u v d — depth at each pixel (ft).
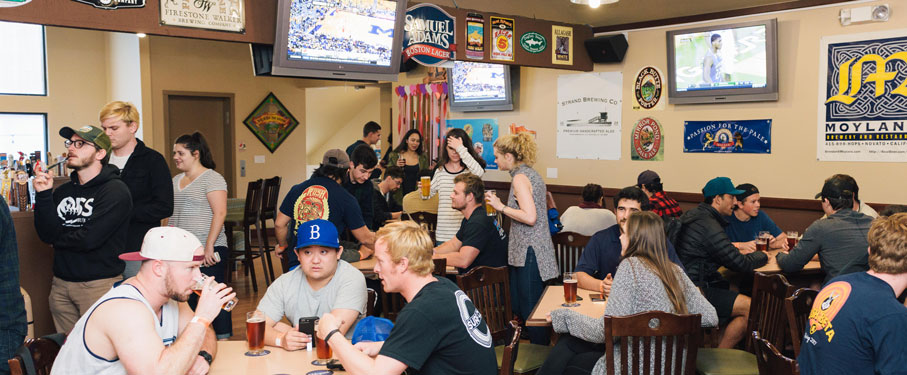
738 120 20.20
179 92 31.81
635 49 22.12
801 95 19.01
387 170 19.92
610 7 21.91
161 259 7.39
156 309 7.64
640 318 9.17
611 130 22.99
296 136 36.83
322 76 15.38
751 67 19.44
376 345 8.03
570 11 22.66
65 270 11.59
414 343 7.34
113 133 12.70
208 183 14.79
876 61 17.61
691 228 14.66
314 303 9.75
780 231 17.44
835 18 18.25
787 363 7.44
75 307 11.84
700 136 20.98
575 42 21.79
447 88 27.17
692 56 20.51
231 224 23.76
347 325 9.45
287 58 14.69
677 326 9.21
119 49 31.60
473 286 11.91
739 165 20.33
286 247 14.21
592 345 10.53
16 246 9.22
